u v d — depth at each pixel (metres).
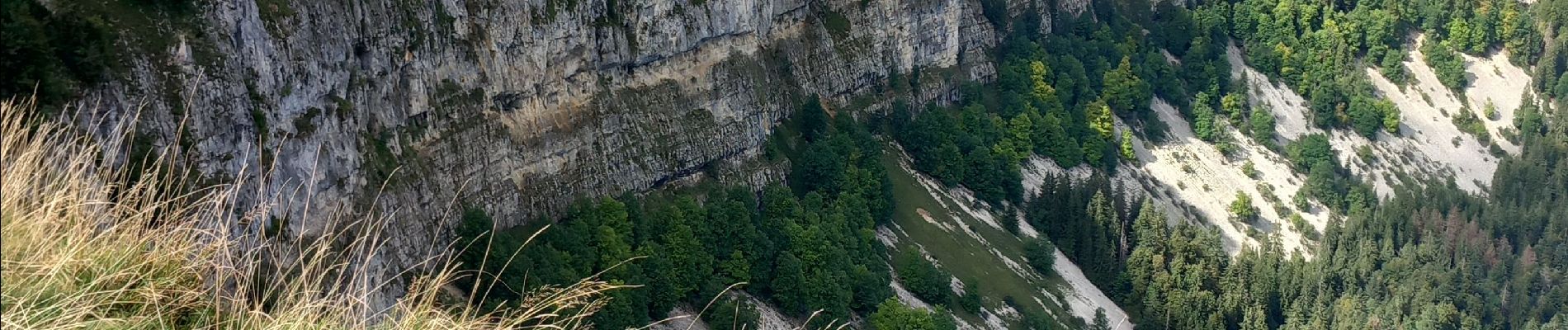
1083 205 194.12
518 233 116.50
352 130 95.00
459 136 111.12
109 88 67.00
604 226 121.75
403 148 103.75
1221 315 174.38
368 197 96.44
